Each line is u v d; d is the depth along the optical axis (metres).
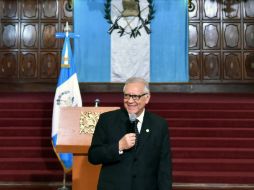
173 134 8.88
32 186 7.39
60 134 4.50
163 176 2.93
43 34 13.43
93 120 4.57
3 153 8.20
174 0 13.10
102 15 13.11
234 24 13.34
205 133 8.84
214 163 7.87
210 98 11.04
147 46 13.05
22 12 13.44
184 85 13.12
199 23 13.34
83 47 13.12
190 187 7.39
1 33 13.36
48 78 13.33
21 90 13.27
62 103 7.41
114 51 13.08
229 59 13.29
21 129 8.84
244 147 8.48
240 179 7.54
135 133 2.93
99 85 13.12
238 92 13.16
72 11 13.27
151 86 13.10
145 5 13.04
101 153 2.86
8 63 13.32
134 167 2.88
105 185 2.90
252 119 9.32
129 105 2.85
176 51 13.12
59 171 7.77
